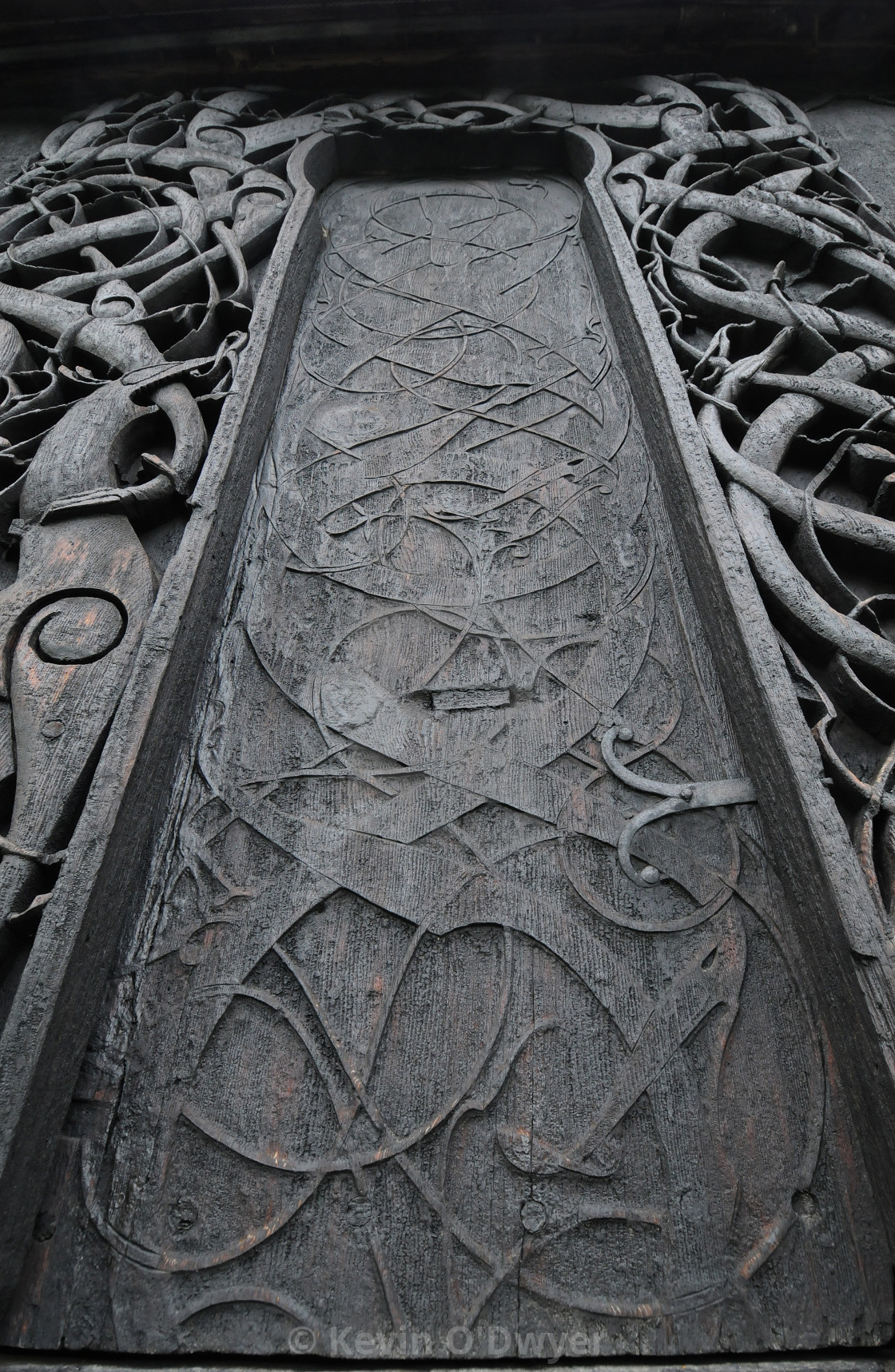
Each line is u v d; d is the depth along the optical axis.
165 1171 0.98
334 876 1.19
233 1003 1.10
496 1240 0.95
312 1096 1.04
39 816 1.11
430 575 1.52
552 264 2.08
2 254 2.02
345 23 2.43
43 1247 0.93
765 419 1.57
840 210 2.04
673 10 2.37
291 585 1.50
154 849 1.20
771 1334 0.89
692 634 1.42
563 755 1.30
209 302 1.83
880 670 1.24
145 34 2.48
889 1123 0.92
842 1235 0.94
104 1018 1.08
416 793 1.27
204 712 1.33
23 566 1.38
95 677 1.24
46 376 1.72
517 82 2.50
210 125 2.36
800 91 2.52
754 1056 1.05
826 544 1.42
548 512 1.60
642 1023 1.08
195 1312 0.91
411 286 2.04
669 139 2.22
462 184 2.32
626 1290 0.92
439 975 1.12
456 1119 1.02
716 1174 0.98
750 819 1.23
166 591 1.31
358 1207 0.97
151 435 1.62
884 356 1.72
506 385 1.82
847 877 1.04
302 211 2.07
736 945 1.13
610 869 1.19
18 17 2.44
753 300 1.79
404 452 1.71
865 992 0.96
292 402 1.79
